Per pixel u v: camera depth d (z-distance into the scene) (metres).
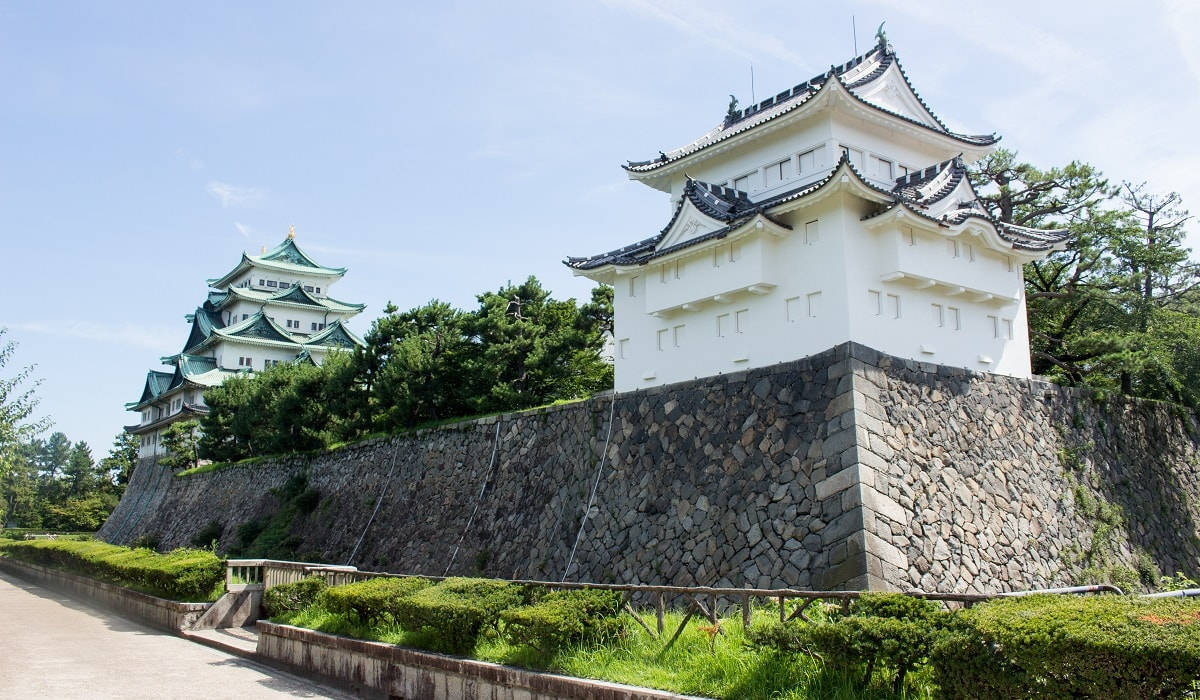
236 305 81.38
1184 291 39.31
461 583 15.13
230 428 57.03
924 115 30.62
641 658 11.64
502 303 40.91
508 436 30.48
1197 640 6.52
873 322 22.67
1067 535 22.84
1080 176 37.66
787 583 18.61
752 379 22.05
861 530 17.62
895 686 9.02
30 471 99.50
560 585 13.93
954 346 24.98
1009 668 7.52
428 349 39.84
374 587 16.45
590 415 26.77
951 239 24.95
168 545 55.50
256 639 20.50
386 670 14.29
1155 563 24.80
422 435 35.44
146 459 77.88
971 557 19.67
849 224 22.84
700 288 25.73
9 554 48.97
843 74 29.86
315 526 39.66
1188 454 29.36
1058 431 25.06
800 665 9.84
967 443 21.84
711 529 21.06
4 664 17.64
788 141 27.69
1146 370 29.98
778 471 20.25
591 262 30.70
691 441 22.94
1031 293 36.22
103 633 22.81
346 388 44.03
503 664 12.27
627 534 23.30
